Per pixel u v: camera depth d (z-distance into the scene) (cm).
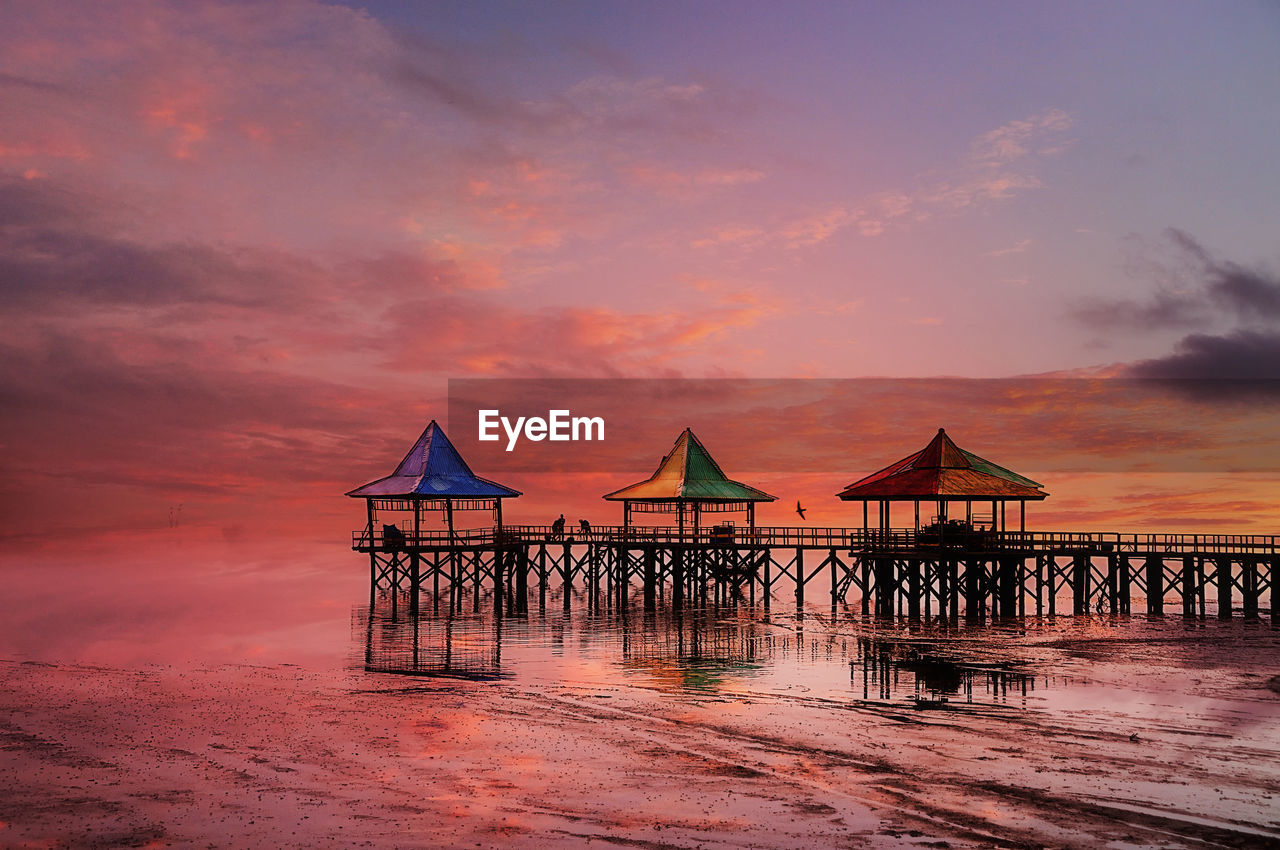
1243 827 1672
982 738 2245
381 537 5850
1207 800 1805
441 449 6000
